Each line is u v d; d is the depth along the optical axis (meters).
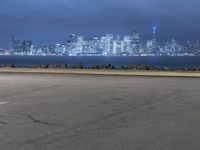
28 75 34.78
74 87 23.16
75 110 14.12
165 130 10.55
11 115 13.03
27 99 17.41
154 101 16.72
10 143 9.09
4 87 23.12
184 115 13.01
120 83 26.09
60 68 46.94
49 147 8.71
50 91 20.89
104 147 8.70
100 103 16.08
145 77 32.62
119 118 12.44
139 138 9.58
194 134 10.02
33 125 11.30
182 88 22.62
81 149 8.53
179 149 8.50
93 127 10.99
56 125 11.30
